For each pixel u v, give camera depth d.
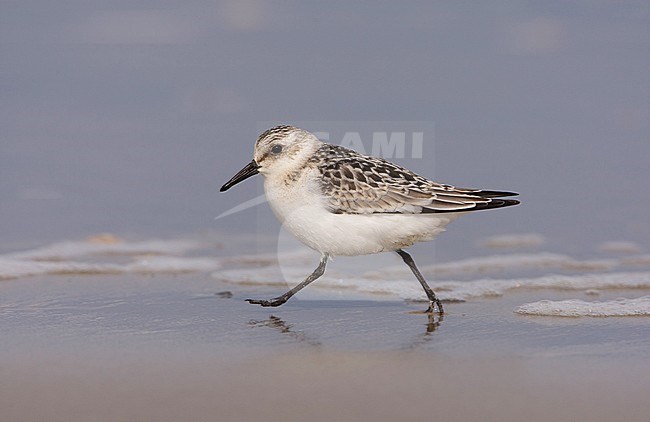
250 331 9.45
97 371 8.13
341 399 7.50
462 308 10.52
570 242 13.63
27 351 8.69
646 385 7.81
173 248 13.48
